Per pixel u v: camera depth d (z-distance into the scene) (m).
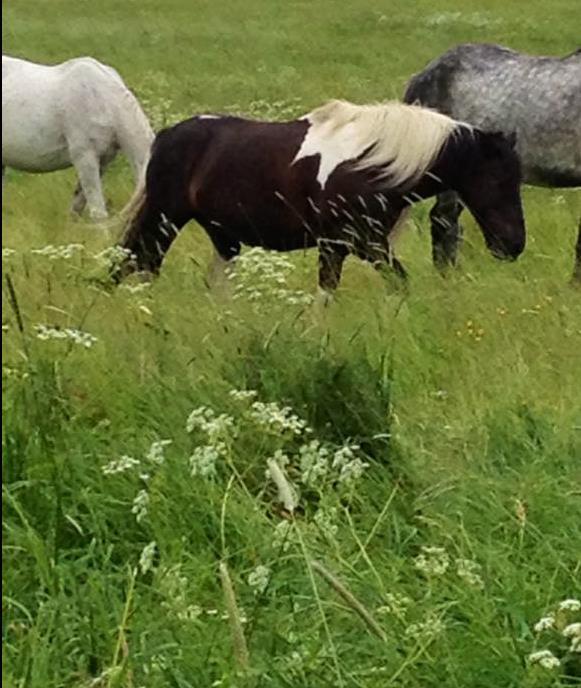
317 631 8.96
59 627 9.17
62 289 12.58
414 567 9.83
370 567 9.62
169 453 10.34
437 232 14.39
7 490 10.10
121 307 12.23
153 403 10.76
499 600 9.35
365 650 8.85
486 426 10.88
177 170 13.48
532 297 12.88
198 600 9.62
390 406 10.88
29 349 11.12
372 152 13.07
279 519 10.10
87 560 9.92
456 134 13.20
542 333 12.12
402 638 8.80
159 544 9.92
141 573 9.80
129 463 9.98
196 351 11.33
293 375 10.72
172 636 8.92
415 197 13.22
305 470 9.90
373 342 11.73
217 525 10.00
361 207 13.09
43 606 9.34
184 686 8.41
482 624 8.92
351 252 13.15
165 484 10.13
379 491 10.27
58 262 13.34
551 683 8.41
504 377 11.50
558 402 11.24
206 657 8.55
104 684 8.55
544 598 9.42
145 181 13.62
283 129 13.29
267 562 9.72
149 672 8.53
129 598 8.79
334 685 8.32
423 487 10.38
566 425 10.92
